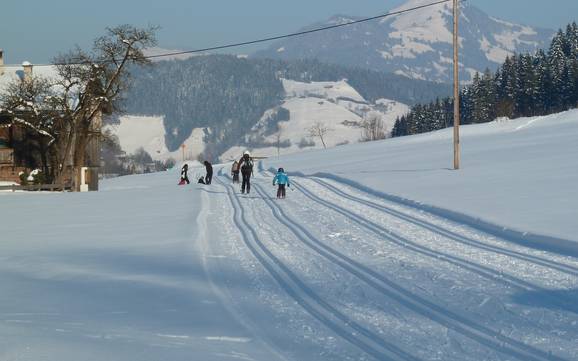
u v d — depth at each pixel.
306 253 16.03
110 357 7.62
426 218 21.27
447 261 14.62
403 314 10.12
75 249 17.69
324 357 7.95
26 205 32.84
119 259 15.74
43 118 54.00
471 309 10.37
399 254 15.62
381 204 25.34
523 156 41.44
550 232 16.75
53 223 24.52
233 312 10.23
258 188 36.03
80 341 8.29
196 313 10.14
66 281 12.97
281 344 8.52
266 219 22.92
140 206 28.92
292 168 52.75
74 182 53.38
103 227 22.48
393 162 48.28
